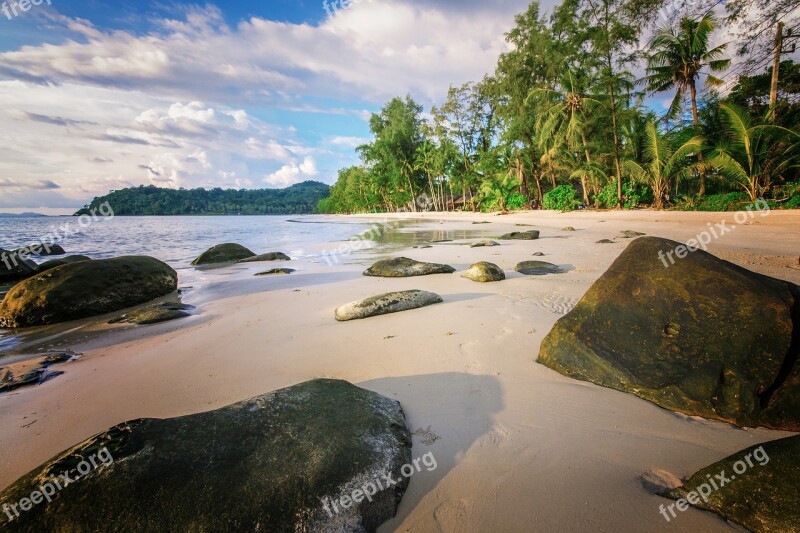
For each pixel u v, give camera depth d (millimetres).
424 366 4043
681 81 24906
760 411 2811
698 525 1993
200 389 3924
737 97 23672
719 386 2998
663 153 23094
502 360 4102
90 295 8133
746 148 19062
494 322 5316
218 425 2469
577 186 44438
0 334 7047
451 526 2086
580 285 7305
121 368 4707
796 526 1817
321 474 2203
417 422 3020
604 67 25500
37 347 5965
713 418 2922
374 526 2117
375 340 4895
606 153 29094
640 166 25047
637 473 2387
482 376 3754
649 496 2193
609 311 3855
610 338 3674
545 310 5809
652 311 3629
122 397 3873
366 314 5965
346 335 5180
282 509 2033
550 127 29609
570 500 2189
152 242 25859
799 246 10055
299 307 7121
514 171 38719
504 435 2807
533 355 4207
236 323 6348
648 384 3252
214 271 13109
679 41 23172
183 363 4680
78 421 3479
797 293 3180
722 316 3271
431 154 52344
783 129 17453
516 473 2422
